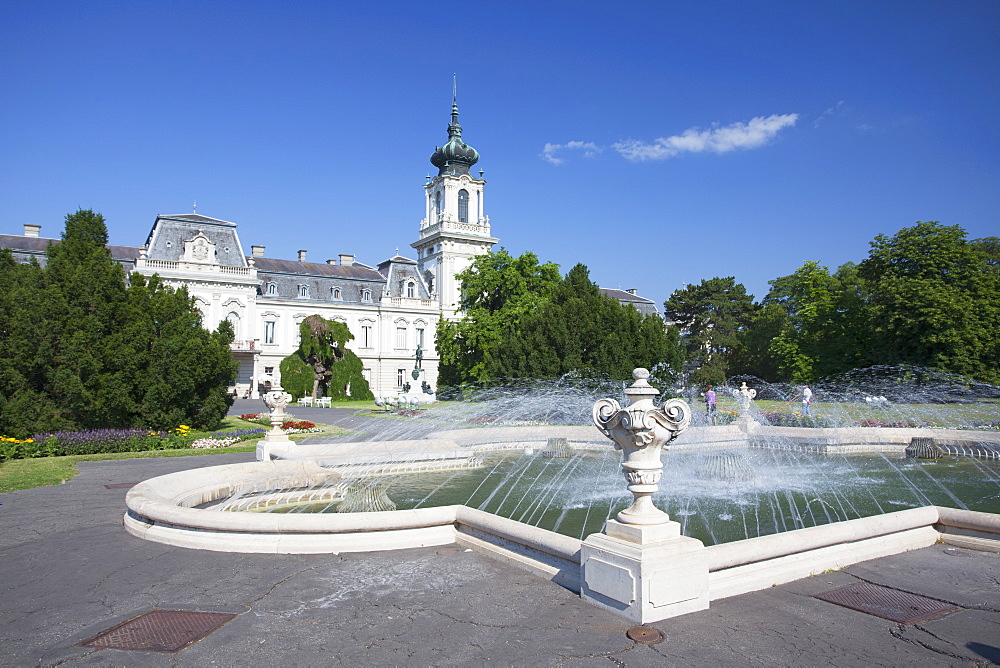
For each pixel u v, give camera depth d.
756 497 13.17
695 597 5.74
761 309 86.88
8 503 11.30
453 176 86.75
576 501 12.77
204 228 72.81
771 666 4.63
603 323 39.47
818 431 21.17
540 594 6.25
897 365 46.44
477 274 54.38
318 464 13.69
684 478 15.67
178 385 22.39
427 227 89.38
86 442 18.78
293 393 58.97
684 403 5.79
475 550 7.84
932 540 8.09
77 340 20.11
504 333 48.66
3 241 62.09
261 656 4.91
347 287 82.00
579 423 29.83
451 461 16.77
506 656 4.85
